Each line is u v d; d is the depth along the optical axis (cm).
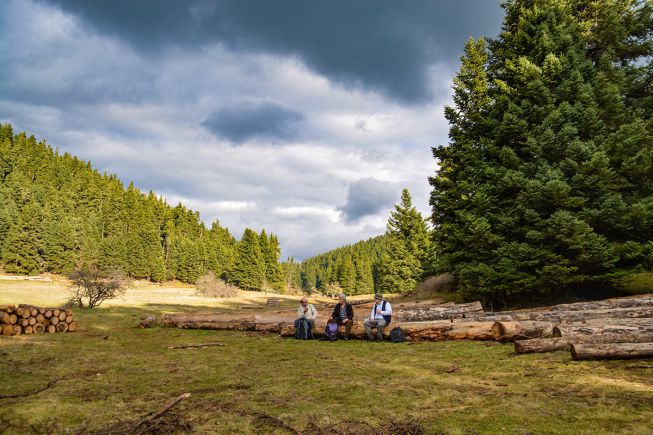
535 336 878
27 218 6731
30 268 6475
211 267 9825
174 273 9369
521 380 570
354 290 10300
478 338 961
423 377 629
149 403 501
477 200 1541
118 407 484
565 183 1350
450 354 820
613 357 649
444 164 2075
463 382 582
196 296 5072
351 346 1011
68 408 478
